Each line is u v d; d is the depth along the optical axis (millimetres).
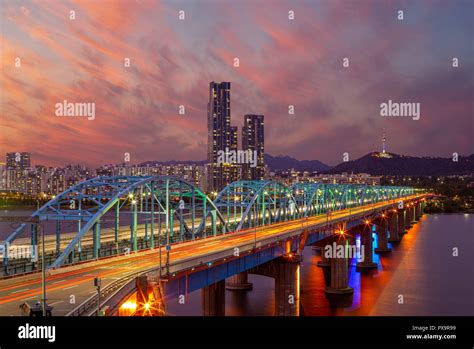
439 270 142000
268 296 112000
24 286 53344
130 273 59500
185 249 81125
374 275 137125
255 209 129375
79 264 65250
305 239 102438
